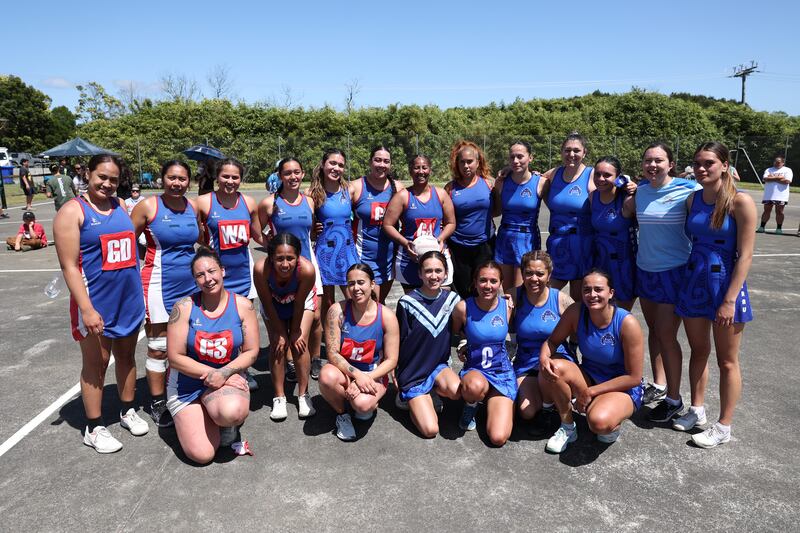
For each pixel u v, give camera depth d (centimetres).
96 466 324
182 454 338
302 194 454
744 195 317
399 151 3150
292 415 396
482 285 362
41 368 479
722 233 330
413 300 377
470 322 374
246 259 427
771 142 2992
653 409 389
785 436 357
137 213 366
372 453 340
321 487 302
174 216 374
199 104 3631
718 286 334
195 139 3209
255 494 296
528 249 491
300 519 274
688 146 3155
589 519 274
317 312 449
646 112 3984
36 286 784
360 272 352
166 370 377
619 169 409
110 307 339
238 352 348
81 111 4259
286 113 3644
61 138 5203
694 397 366
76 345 538
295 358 391
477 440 357
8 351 520
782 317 622
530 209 483
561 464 326
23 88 4912
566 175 454
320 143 3186
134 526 269
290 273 362
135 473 317
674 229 366
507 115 4028
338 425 362
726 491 298
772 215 1634
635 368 339
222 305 341
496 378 369
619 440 355
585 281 335
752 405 402
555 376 327
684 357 503
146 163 2978
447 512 280
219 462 329
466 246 515
